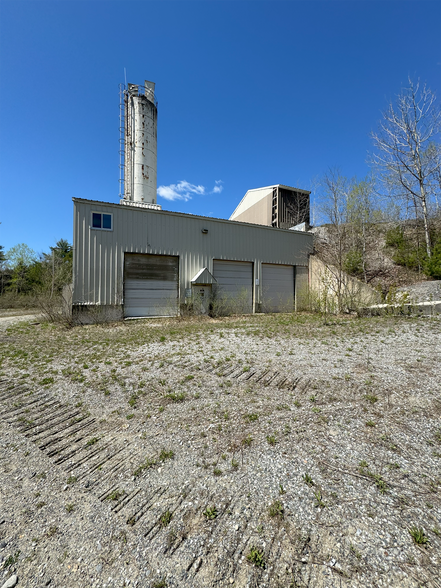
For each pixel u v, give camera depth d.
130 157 20.53
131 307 11.95
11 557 1.69
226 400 3.69
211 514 1.93
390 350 5.61
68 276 15.91
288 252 16.03
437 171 14.74
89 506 2.06
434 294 11.41
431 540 1.66
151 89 21.34
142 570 1.58
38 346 7.34
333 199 16.62
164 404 3.65
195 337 7.90
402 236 16.48
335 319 10.50
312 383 4.10
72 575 1.57
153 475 2.36
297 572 1.52
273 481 2.22
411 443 2.61
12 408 3.73
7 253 35.34
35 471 2.47
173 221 12.82
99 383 4.46
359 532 1.74
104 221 11.38
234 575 1.53
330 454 2.52
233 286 14.48
